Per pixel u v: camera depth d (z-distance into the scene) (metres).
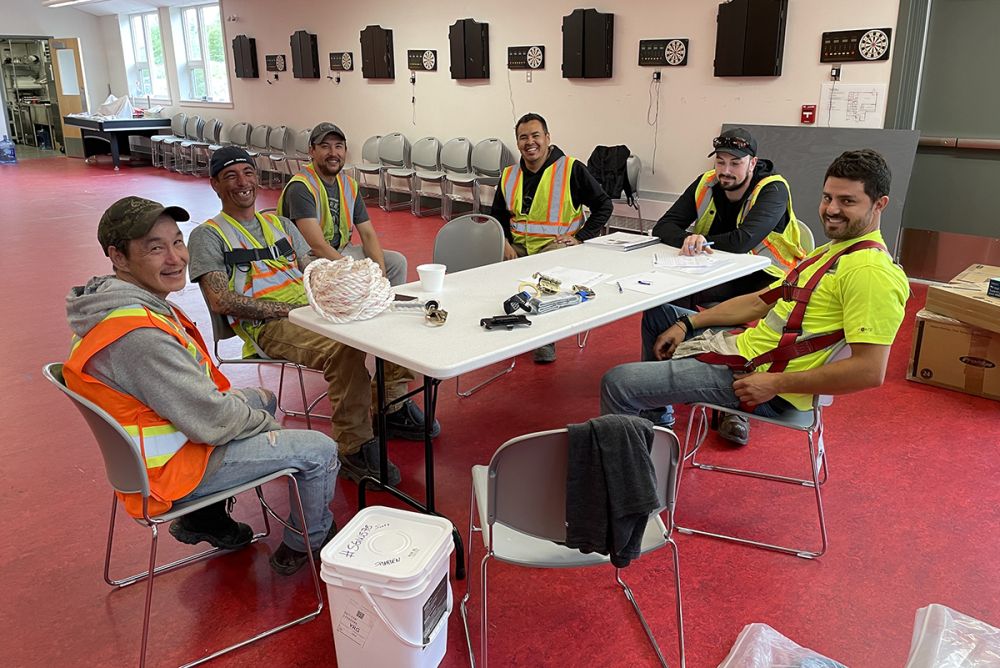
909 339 4.04
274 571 2.19
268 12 9.73
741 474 2.70
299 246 3.00
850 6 4.80
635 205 6.10
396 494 2.30
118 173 11.70
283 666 1.84
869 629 1.94
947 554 2.24
